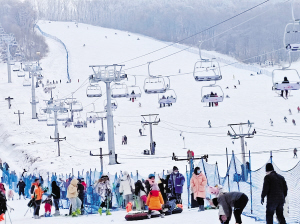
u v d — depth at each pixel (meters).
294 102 88.31
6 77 131.75
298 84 24.42
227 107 87.50
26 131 74.38
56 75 137.75
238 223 12.11
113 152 44.91
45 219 19.34
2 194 17.59
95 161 48.78
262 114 81.19
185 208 20.20
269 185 11.95
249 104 89.06
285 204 12.72
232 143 62.88
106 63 148.25
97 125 84.06
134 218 16.48
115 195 22.86
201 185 17.64
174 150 59.44
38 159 54.50
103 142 65.75
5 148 68.12
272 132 69.06
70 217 19.55
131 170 39.81
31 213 23.59
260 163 47.94
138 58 154.25
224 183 19.73
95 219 17.77
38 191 20.53
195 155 54.59
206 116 82.38
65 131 75.88
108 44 173.62
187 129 74.69
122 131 76.38
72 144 64.06
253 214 15.55
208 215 15.87
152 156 52.44
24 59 173.12
